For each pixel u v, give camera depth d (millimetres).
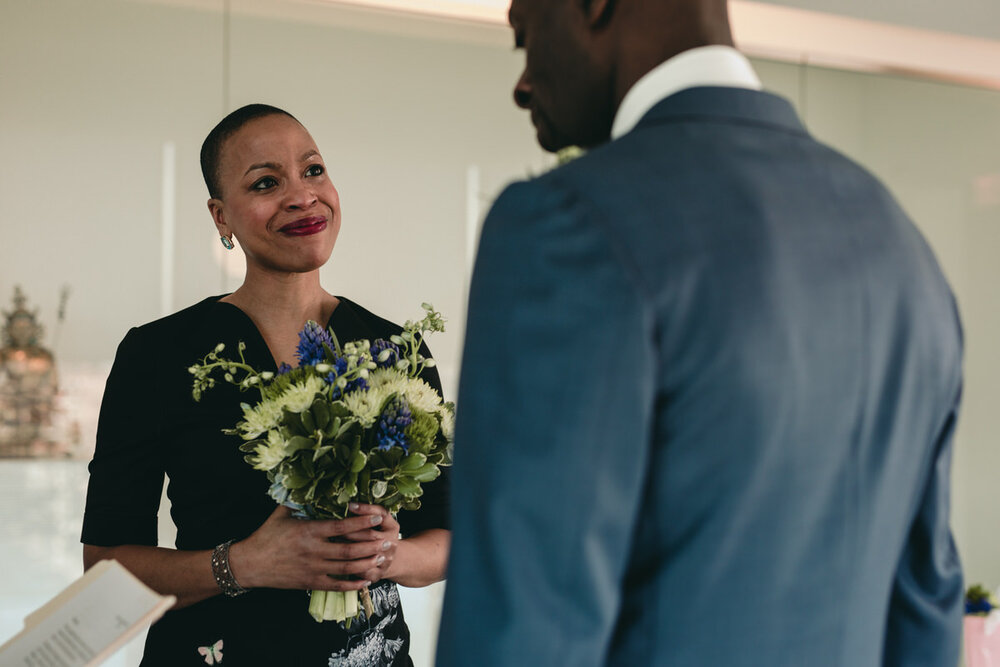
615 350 592
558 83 766
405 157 2572
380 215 2543
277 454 1286
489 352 621
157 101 2355
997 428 3221
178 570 1380
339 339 1632
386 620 1507
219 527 1487
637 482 606
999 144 3229
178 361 1537
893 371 679
